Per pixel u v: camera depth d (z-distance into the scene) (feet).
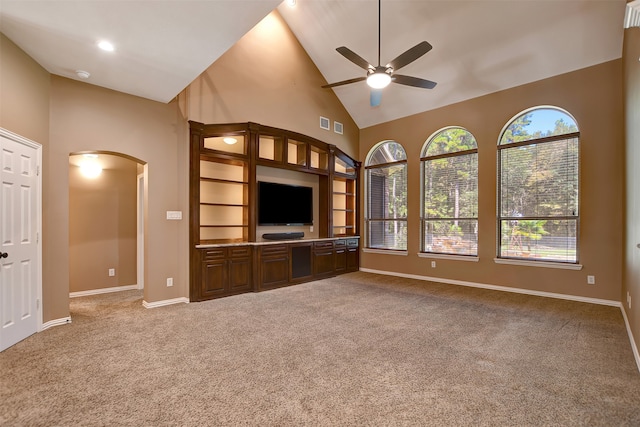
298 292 16.10
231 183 16.72
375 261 22.13
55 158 11.40
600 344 9.43
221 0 7.86
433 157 19.34
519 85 15.93
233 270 15.47
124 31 9.02
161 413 6.10
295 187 19.21
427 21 15.24
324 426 5.72
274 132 17.38
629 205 10.88
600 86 13.70
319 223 21.02
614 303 13.39
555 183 15.08
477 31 14.76
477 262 17.37
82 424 5.77
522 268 15.89
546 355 8.70
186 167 14.56
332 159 20.92
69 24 8.64
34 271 10.36
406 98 19.69
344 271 21.47
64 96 11.66
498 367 8.00
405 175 20.92
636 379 7.38
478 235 17.38
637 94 8.96
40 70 10.75
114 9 8.07
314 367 8.00
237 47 16.46
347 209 22.63
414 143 20.18
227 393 6.81
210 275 14.69
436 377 7.50
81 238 15.39
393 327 10.93
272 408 6.27
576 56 13.94
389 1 15.17
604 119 13.60
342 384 7.19
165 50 10.02
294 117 19.03
